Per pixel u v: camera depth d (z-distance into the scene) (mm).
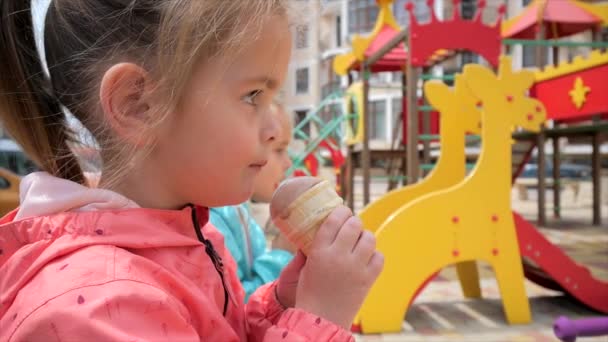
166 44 597
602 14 7383
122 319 513
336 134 9320
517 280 2465
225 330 659
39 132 708
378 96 16891
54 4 684
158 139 633
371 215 3057
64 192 637
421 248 2377
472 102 3166
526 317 2467
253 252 1630
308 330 636
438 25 4590
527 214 7480
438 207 2396
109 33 640
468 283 2986
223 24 604
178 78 598
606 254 4367
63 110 710
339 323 670
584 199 9711
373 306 2346
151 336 522
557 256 2590
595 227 6090
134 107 615
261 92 661
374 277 706
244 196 667
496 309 2730
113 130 633
